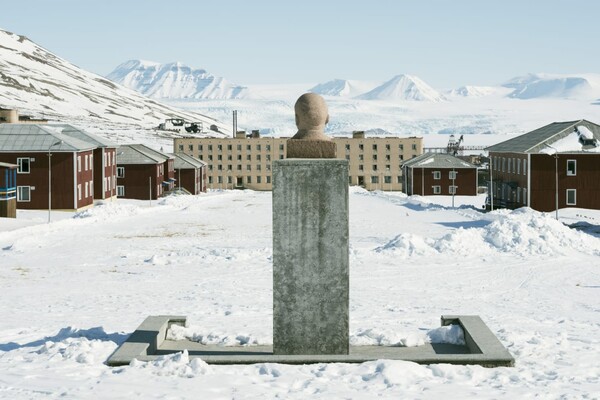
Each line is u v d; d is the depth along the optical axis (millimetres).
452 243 38625
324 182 13703
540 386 11414
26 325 18922
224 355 13711
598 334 16859
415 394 10867
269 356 13273
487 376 12141
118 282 29562
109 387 11266
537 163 75438
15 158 73812
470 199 112000
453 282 29312
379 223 60625
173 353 14195
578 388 11250
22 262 36688
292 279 13820
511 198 81688
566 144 75938
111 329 17812
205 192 139500
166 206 80875
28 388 11258
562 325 18672
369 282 29234
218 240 48125
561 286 28375
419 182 119250
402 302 24016
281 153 173000
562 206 75438
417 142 168500
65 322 19359
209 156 173500
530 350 14258
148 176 103188
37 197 74188
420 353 14305
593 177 75125
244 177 173750
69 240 47594
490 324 18734
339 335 13852
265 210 80125
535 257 36625
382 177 169375
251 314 20922
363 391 11055
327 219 13742
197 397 10695
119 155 103625
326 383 11570
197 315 20734
